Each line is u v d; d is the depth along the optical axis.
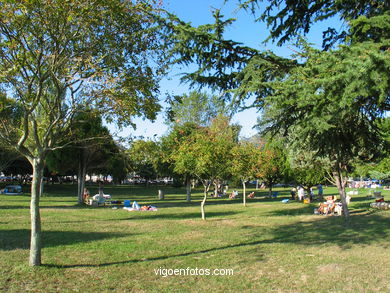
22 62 6.98
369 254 8.57
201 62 6.22
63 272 6.90
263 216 18.20
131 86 7.85
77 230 12.58
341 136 6.90
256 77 5.57
